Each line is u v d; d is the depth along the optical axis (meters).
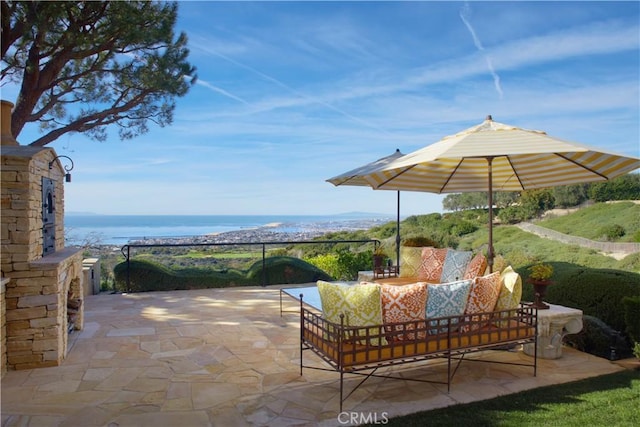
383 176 5.02
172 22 6.13
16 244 3.38
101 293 7.18
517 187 5.17
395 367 3.50
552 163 4.27
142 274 7.09
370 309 2.77
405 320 2.87
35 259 3.58
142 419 2.59
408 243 6.09
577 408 2.67
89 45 5.61
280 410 2.70
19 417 2.60
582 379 3.22
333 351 2.81
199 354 3.86
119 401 2.85
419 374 3.34
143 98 6.83
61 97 6.73
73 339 4.30
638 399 2.81
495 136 3.27
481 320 3.11
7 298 3.37
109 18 5.63
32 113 6.16
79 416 2.62
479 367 3.50
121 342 4.21
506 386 3.08
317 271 8.12
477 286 3.13
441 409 2.68
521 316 3.29
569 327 3.74
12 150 3.42
